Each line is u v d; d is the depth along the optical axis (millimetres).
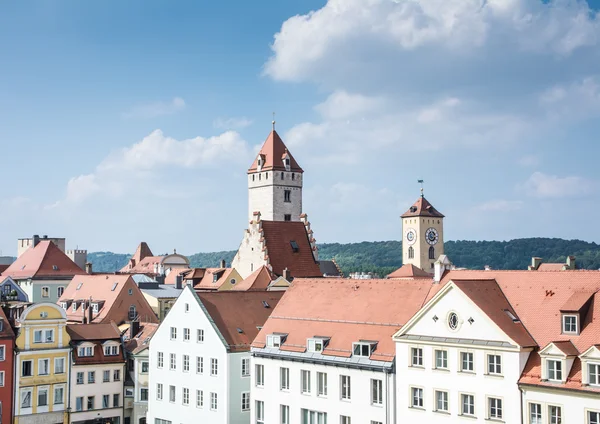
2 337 110625
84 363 118812
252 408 95812
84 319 142625
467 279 76438
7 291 149000
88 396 119062
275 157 185750
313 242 150375
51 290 183875
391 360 79750
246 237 150250
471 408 72750
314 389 87875
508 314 73062
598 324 66938
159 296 161625
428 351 76500
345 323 88938
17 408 111500
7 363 111000
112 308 143500
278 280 130750
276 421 92312
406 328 79000
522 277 76812
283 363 91812
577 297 69812
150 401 112562
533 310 72812
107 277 154250
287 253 145750
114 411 121562
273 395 92938
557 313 70938
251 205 191250
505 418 69562
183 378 106188
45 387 114812
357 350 83625
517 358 68812
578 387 64125
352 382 83750
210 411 100625
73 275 187250
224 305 105125
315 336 89812
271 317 98125
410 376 77875
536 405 67500
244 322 103500
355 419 83000
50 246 189750
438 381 75312
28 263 189125
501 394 69938
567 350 65875
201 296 105375
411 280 89062
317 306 94625
